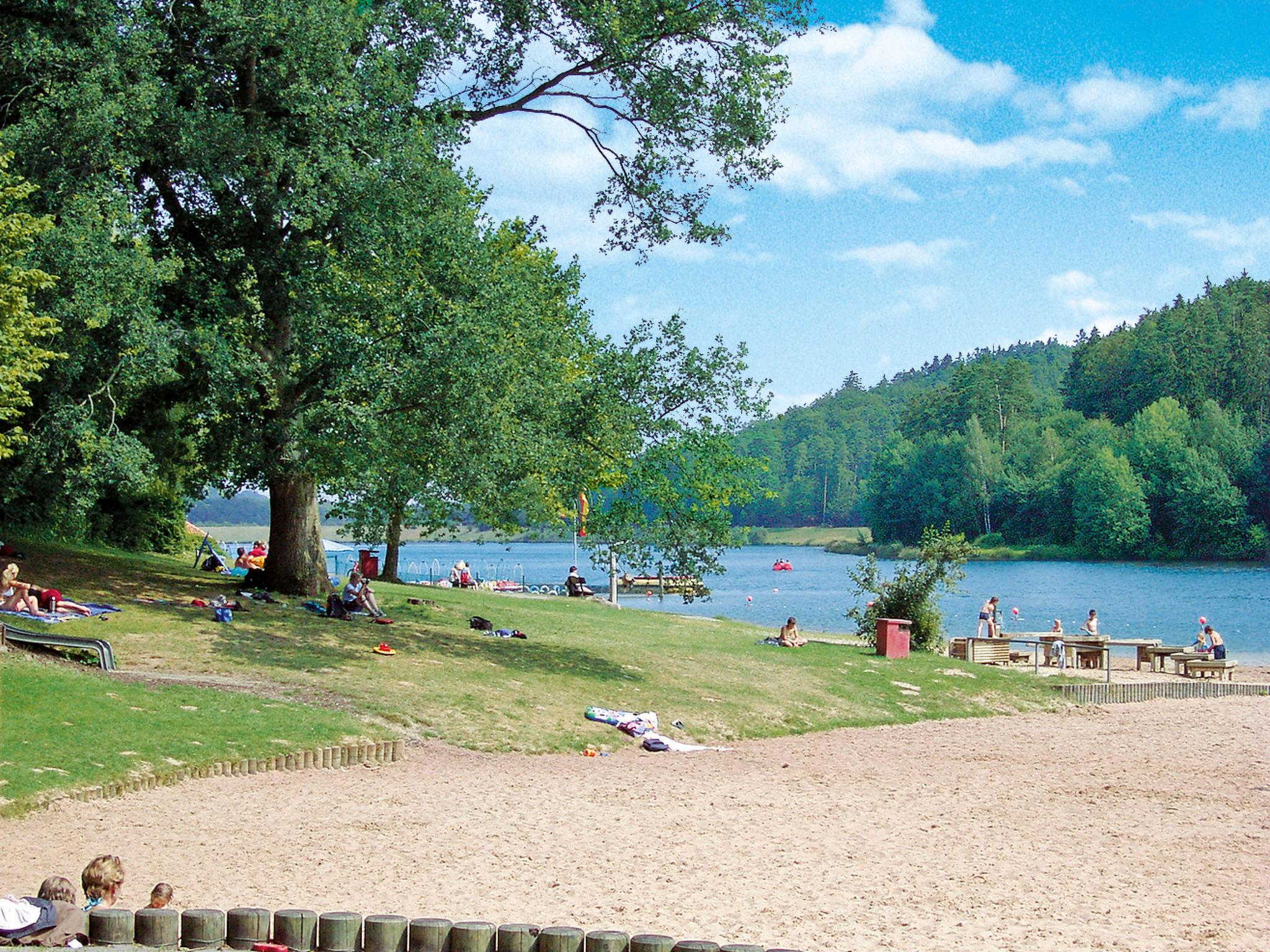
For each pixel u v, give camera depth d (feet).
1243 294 552.41
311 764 55.21
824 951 30.66
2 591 76.02
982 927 33.37
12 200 67.05
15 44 76.13
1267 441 428.97
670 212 99.09
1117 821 49.60
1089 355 579.07
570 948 24.57
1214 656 116.16
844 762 64.75
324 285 86.12
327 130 84.48
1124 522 422.00
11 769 45.44
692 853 42.09
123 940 24.21
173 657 70.64
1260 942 32.35
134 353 76.43
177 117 80.89
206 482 101.55
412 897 34.68
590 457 91.04
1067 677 105.50
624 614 134.92
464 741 62.54
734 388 90.89
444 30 91.66
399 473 82.23
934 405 617.62
